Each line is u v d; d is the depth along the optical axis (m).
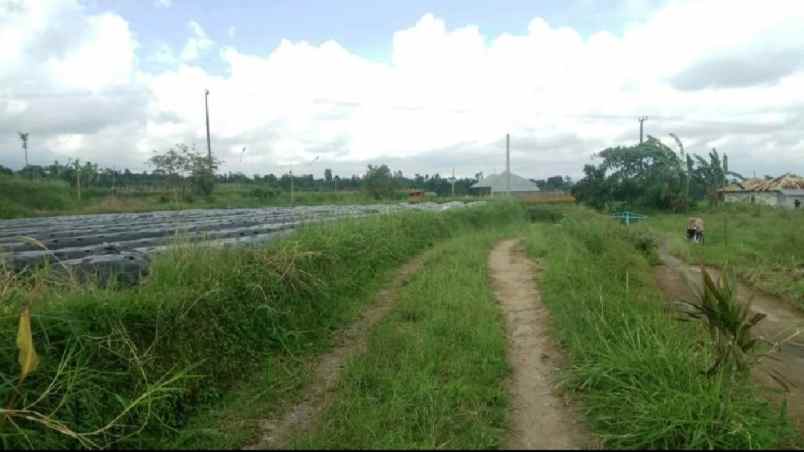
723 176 35.88
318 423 3.93
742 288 10.59
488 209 26.39
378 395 4.28
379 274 9.63
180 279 5.24
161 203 32.00
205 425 3.92
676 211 35.66
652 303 6.70
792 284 9.95
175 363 4.32
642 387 4.07
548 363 5.18
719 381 3.81
